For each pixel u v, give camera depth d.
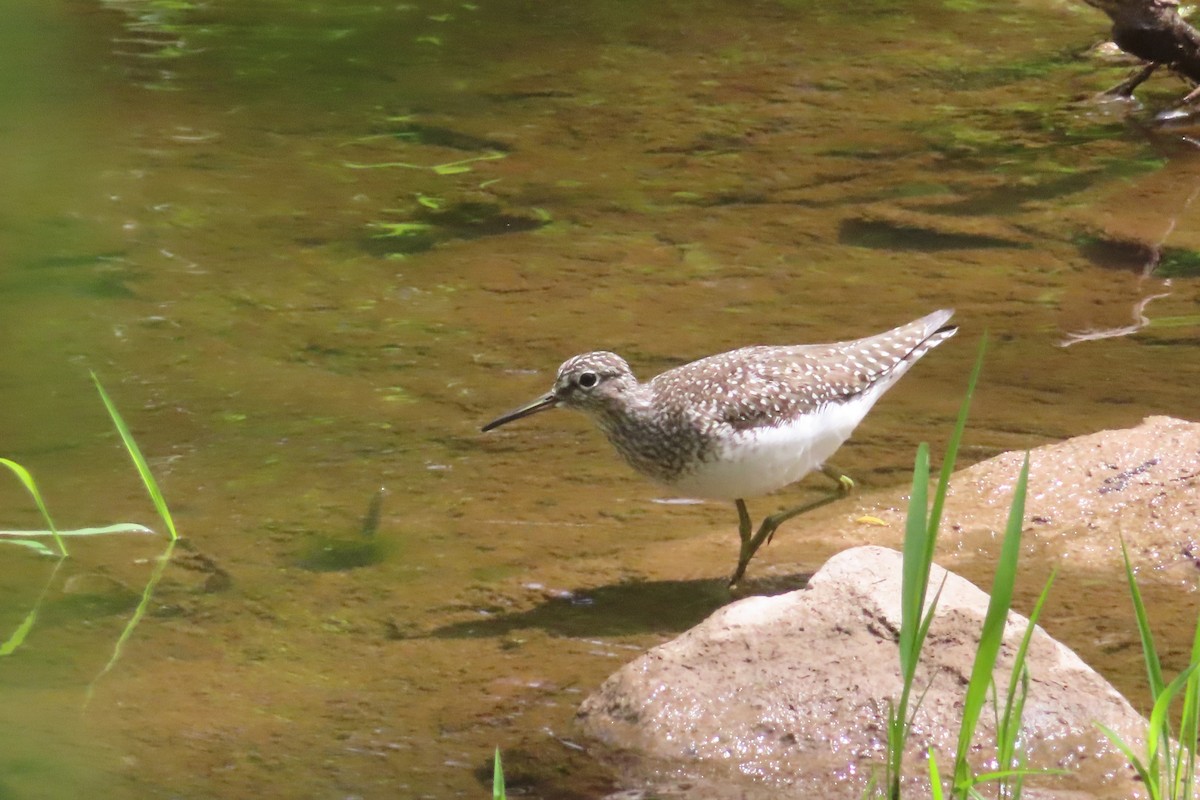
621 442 10.72
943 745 8.07
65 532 10.65
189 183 19.42
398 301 15.93
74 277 16.50
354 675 9.25
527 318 15.41
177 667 9.35
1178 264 16.50
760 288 16.06
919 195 18.80
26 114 21.91
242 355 14.62
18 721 8.64
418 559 10.86
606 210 18.56
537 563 10.80
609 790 7.96
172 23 26.59
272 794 7.91
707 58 25.11
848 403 10.70
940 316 11.59
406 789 7.97
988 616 6.66
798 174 19.70
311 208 18.69
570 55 25.38
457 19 27.47
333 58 25.00
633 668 8.66
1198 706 7.18
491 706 8.84
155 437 12.91
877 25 26.88
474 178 19.73
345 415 13.34
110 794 7.87
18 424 13.14
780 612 8.79
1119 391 13.46
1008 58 24.73
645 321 15.23
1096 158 20.00
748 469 10.33
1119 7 21.17
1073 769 7.91
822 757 8.10
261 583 10.48
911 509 6.75
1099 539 10.82
